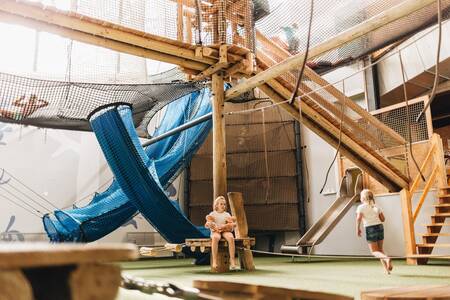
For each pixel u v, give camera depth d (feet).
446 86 32.53
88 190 32.91
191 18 21.30
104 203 25.30
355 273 17.31
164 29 20.11
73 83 20.13
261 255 33.76
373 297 4.83
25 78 19.39
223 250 18.99
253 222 35.27
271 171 35.78
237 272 18.43
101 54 26.71
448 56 28.43
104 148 21.35
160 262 27.61
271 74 19.27
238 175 36.19
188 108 29.37
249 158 36.40
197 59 20.68
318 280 14.71
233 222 19.13
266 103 37.11
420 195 26.68
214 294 4.79
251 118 37.06
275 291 4.38
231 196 20.42
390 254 27.40
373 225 18.11
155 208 21.13
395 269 19.19
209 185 35.96
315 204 34.01
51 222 24.75
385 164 26.20
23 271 2.63
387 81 33.12
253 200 35.60
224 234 18.75
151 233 34.17
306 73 23.57
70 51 22.91
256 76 20.13
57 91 20.45
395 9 14.53
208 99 28.09
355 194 29.35
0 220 29.43
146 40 18.93
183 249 22.39
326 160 33.81
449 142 39.58
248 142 36.70
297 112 24.48
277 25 24.21
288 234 35.45
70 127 27.14
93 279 2.76
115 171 21.27
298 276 16.30
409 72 31.37
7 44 33.24
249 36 21.48
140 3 19.06
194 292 4.57
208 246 18.98
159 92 22.30
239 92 21.31
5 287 2.38
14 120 24.71
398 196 27.35
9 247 2.48
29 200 30.66
